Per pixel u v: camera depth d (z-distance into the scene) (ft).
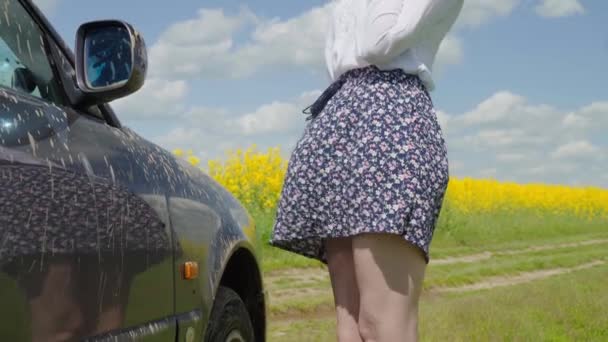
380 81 8.18
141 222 8.04
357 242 8.00
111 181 7.62
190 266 9.07
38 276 6.37
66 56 8.29
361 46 8.17
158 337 8.19
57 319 6.58
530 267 50.34
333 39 8.82
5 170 6.22
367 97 8.14
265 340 11.80
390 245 7.90
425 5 7.95
